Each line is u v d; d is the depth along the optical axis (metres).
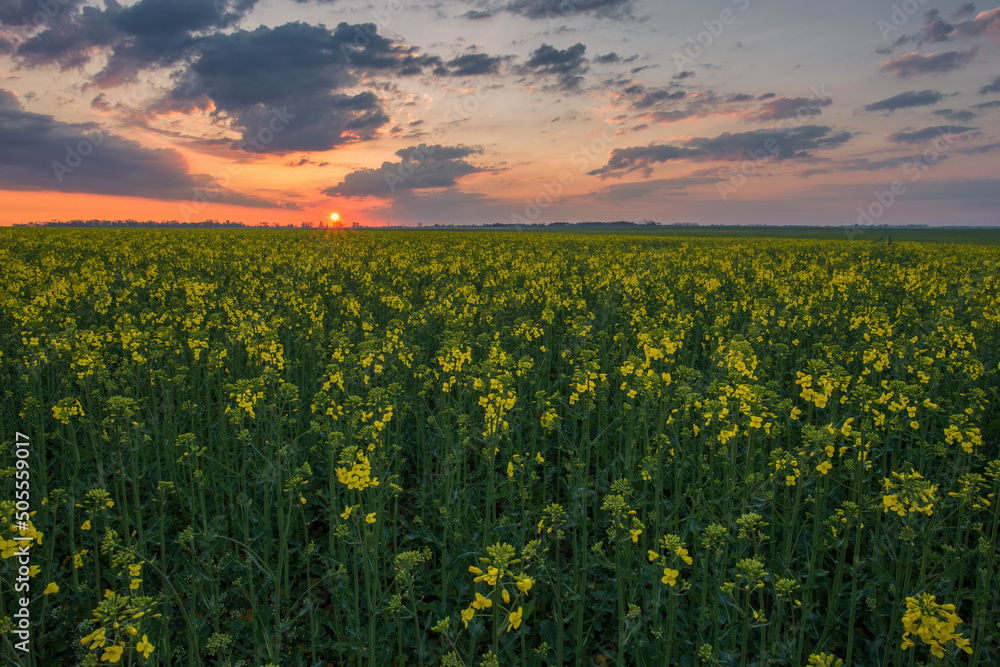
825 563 5.53
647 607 4.70
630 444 6.21
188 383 8.57
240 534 5.86
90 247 31.67
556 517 4.28
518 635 4.67
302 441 7.37
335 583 4.73
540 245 43.44
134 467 5.50
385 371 8.57
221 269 24.25
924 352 8.59
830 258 30.48
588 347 9.69
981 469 6.71
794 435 7.54
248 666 4.68
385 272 24.02
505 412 5.67
